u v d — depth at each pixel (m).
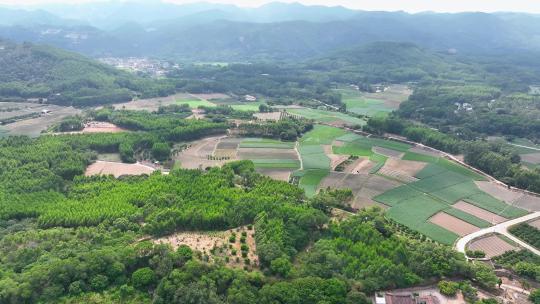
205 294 161.12
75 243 196.75
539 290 173.00
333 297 163.75
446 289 173.62
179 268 176.62
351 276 182.12
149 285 172.88
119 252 182.50
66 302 161.25
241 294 161.38
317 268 181.25
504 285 185.12
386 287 175.75
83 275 169.50
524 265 191.75
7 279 163.00
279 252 190.38
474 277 184.50
